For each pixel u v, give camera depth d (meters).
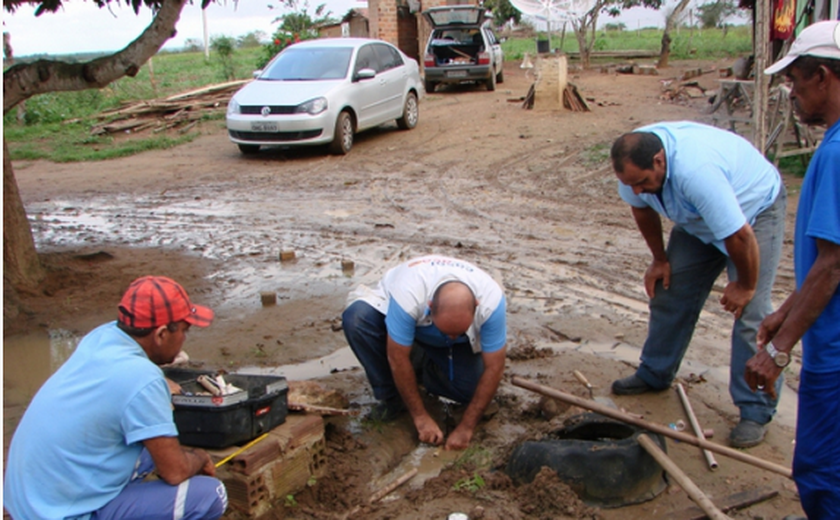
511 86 20.69
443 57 19.61
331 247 7.61
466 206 8.97
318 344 5.32
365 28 27.88
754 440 3.82
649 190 3.64
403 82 13.84
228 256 7.43
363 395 4.56
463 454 3.87
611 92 18.16
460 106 16.69
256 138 11.98
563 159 10.97
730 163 3.60
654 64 25.78
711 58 28.52
